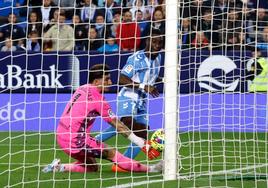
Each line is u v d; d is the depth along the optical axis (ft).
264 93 104.83
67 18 110.22
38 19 111.55
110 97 97.91
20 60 109.81
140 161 76.79
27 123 109.09
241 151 86.79
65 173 70.85
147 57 76.79
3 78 109.40
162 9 94.99
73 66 97.14
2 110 109.09
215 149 88.12
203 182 63.00
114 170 72.18
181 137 95.14
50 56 108.88
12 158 82.38
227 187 60.85
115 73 102.89
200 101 102.73
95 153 70.85
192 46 101.55
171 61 64.23
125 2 104.06
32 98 109.40
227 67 105.70
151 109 97.19
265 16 108.58
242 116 102.53
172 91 64.08
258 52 106.93
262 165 73.67
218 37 105.70
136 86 76.74
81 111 71.00
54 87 108.88
